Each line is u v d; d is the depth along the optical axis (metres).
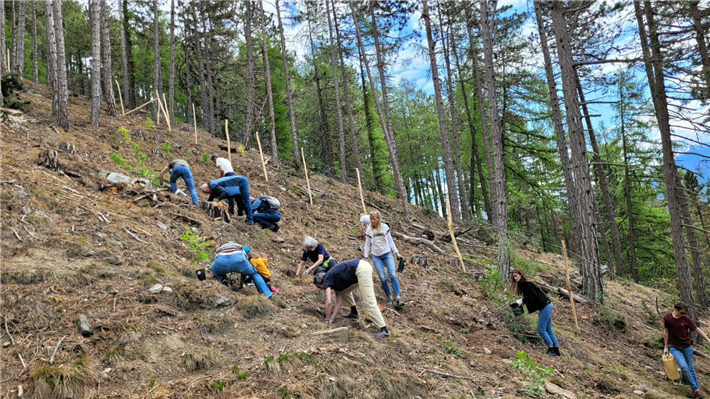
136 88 31.62
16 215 5.15
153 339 3.88
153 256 5.50
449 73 21.58
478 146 22.97
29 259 4.52
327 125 27.97
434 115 33.62
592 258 10.41
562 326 8.31
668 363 6.75
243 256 5.28
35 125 9.46
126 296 4.34
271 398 3.49
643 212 24.22
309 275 6.94
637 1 11.52
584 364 6.55
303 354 4.14
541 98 18.03
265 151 27.09
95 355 3.54
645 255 24.59
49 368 3.21
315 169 23.50
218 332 4.32
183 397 3.31
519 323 7.22
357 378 4.11
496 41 18.95
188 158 12.62
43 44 28.80
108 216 6.10
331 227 11.05
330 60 25.73
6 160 6.62
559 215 31.59
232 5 21.98
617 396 5.34
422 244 11.93
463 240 14.15
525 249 16.16
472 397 4.36
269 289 5.57
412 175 35.59
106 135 11.47
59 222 5.43
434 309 6.98
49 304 3.91
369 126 26.14
